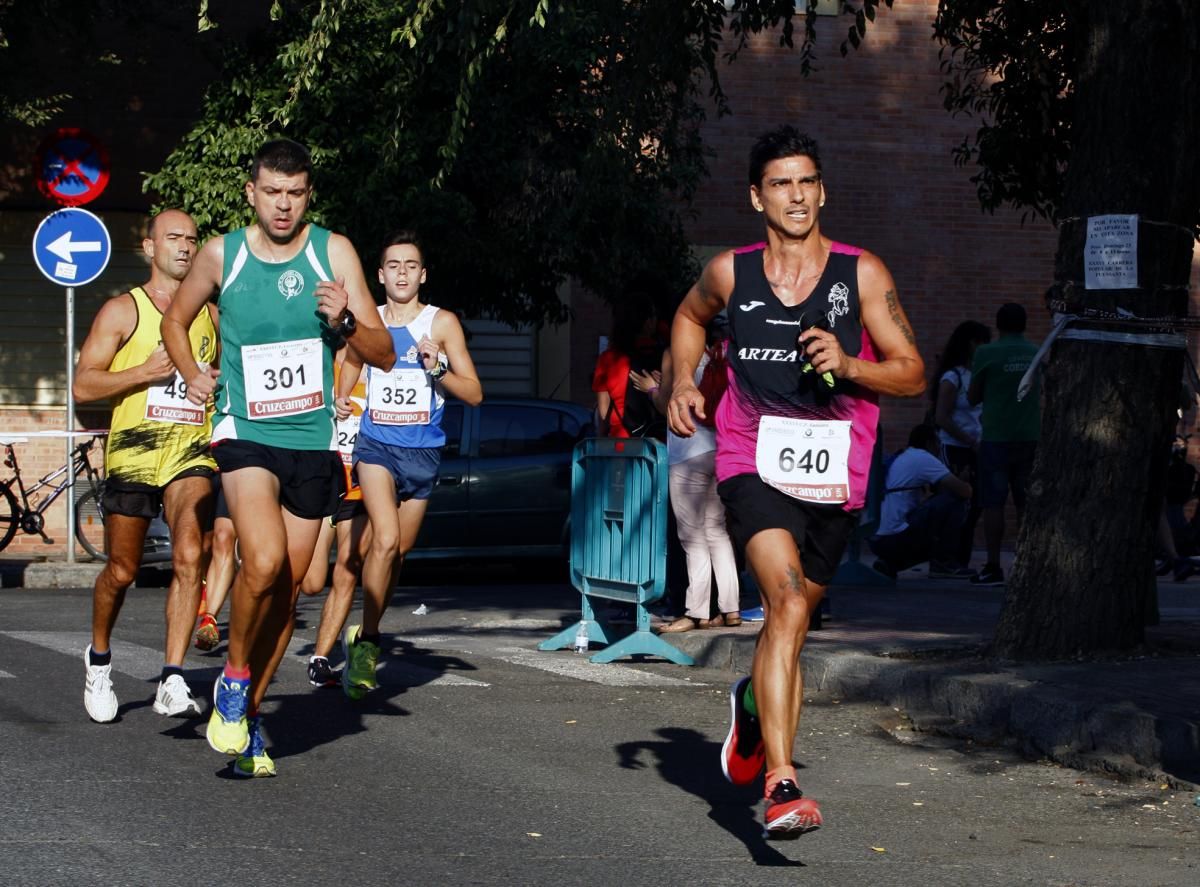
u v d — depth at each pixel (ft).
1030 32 48.55
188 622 30.96
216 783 26.03
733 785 26.78
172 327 26.09
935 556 64.59
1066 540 35.37
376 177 66.74
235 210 69.31
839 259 22.49
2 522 74.33
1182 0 35.06
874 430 22.81
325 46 43.21
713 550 43.75
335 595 36.32
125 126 82.84
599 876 21.13
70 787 25.43
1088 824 24.95
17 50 70.64
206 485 31.19
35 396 82.33
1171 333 35.37
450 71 65.67
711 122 86.43
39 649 41.47
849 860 22.40
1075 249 35.68
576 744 30.12
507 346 84.28
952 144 88.53
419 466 34.81
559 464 64.44
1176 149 35.24
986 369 59.41
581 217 69.56
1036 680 32.24
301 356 25.72
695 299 23.31
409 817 24.11
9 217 82.02
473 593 61.26
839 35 87.35
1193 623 43.09
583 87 66.44
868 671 35.47
